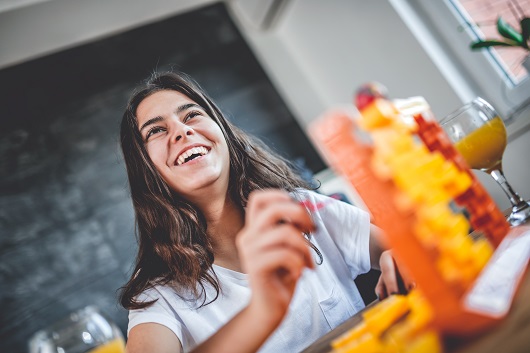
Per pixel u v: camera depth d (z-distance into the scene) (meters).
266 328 0.51
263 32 2.59
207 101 1.27
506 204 1.65
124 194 2.20
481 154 0.79
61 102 2.24
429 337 0.40
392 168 0.39
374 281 1.20
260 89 2.53
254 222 0.49
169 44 2.44
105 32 2.35
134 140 1.19
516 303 0.43
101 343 0.67
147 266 1.14
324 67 2.47
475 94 1.87
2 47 2.19
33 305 2.04
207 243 1.12
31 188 2.13
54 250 2.10
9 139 2.16
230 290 1.05
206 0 2.54
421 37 1.91
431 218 0.40
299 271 0.49
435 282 0.39
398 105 0.55
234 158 1.22
